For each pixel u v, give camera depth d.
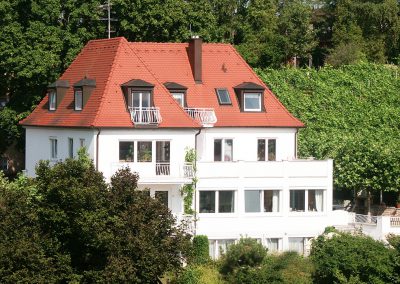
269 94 139.00
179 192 126.88
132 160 125.50
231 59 142.12
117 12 158.38
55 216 101.12
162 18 159.12
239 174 128.88
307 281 113.75
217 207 128.38
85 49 140.25
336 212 132.88
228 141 134.62
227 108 136.12
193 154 127.50
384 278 114.38
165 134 126.75
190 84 137.38
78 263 103.75
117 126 124.44
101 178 105.81
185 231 118.50
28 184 107.88
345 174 146.25
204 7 167.62
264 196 130.38
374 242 119.44
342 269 114.81
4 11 150.50
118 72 130.25
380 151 146.25
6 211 101.19
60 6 155.50
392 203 156.12
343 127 170.12
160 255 103.75
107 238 101.12
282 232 130.50
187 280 113.31
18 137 154.38
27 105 153.25
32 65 149.50
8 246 97.56
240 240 119.12
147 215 106.25
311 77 179.75
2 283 96.31
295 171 131.38
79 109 130.62
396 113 173.62
